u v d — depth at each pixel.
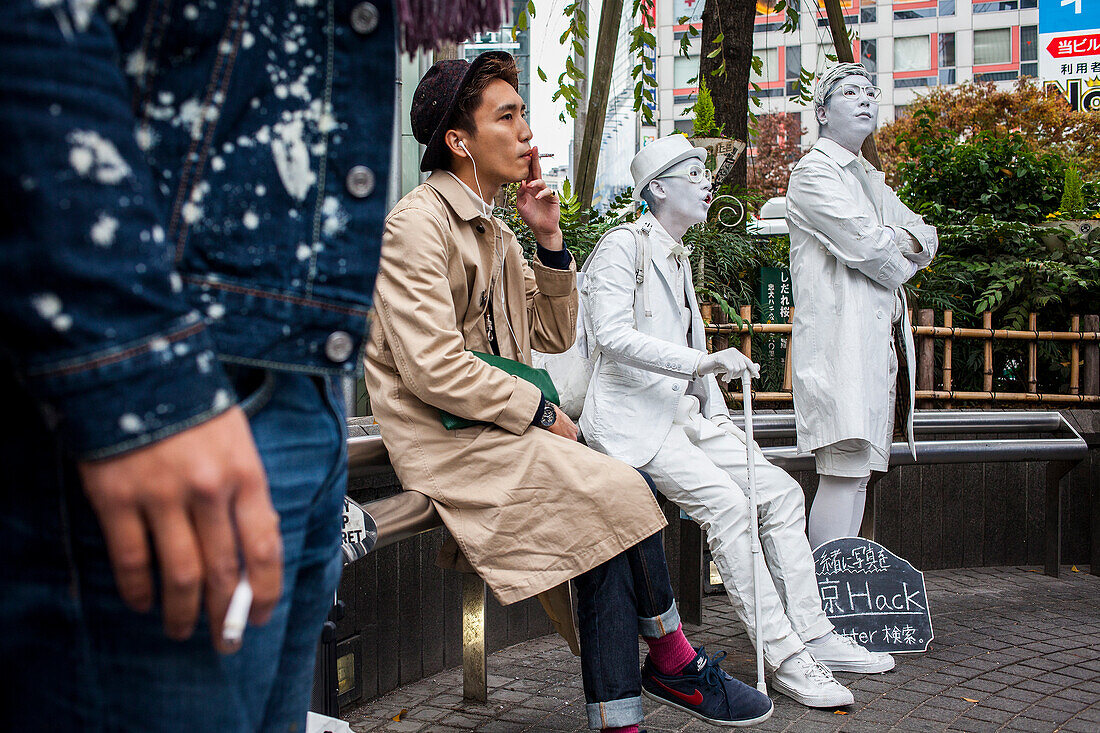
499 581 2.46
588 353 3.61
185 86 0.86
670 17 42.44
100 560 0.75
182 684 0.79
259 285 0.88
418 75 4.48
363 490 3.11
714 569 4.72
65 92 0.63
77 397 0.63
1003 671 3.55
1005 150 7.45
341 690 3.00
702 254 5.20
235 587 0.70
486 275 2.77
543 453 2.53
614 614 2.54
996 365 6.06
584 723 2.99
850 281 3.86
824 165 3.90
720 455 3.55
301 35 0.91
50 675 0.78
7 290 0.62
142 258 0.66
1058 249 6.28
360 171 0.93
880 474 4.54
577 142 7.65
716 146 5.63
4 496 0.76
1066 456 4.89
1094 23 22.31
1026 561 5.50
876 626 3.80
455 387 2.47
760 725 2.98
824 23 7.25
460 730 2.93
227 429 0.69
